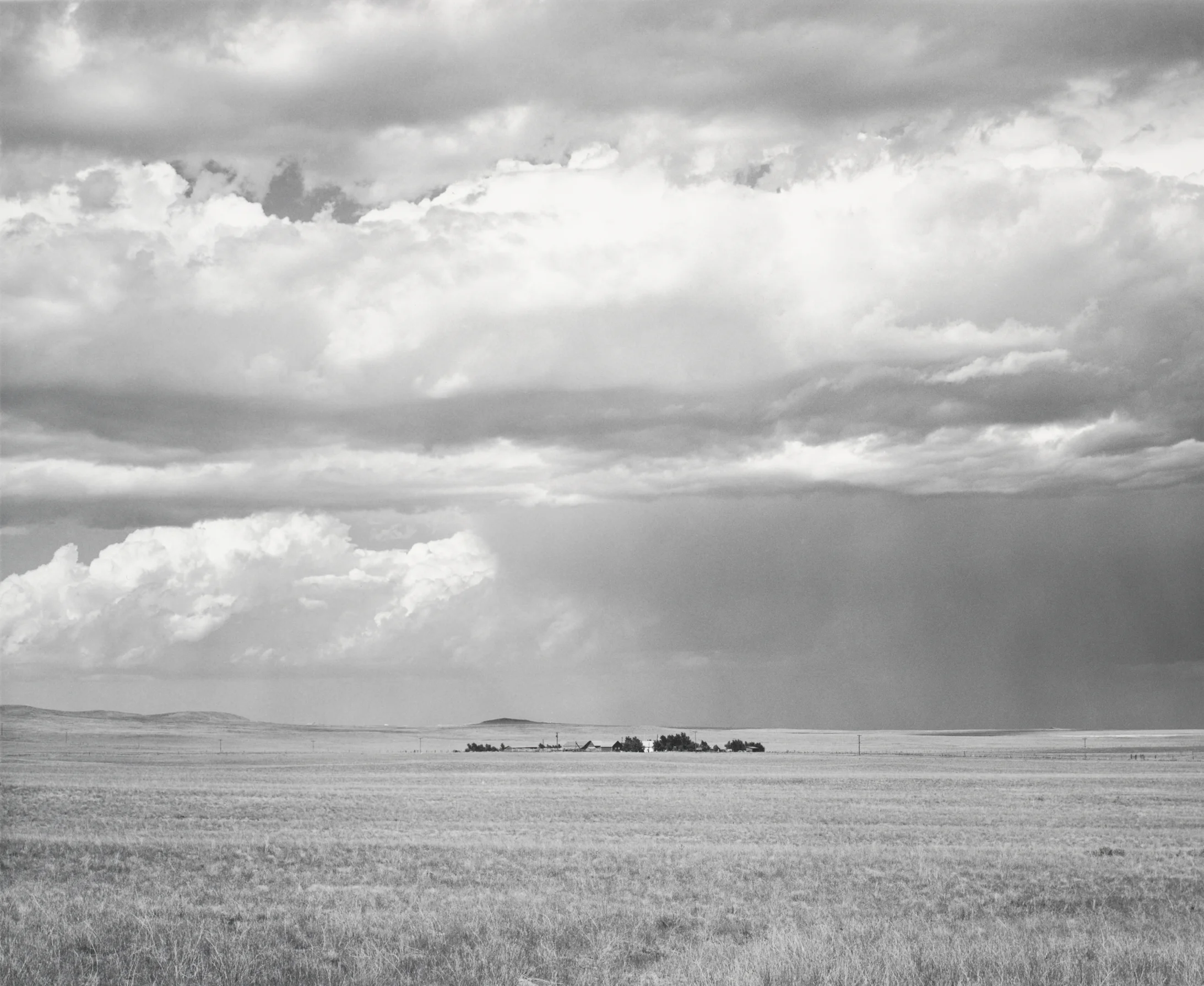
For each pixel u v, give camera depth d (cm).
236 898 2723
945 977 1493
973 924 2333
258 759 18450
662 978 1627
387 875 3362
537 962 1733
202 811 6338
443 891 2947
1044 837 5250
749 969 1545
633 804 7538
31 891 2698
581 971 1681
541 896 2822
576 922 2141
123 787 9069
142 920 2028
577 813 6625
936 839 5100
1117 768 14375
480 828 5431
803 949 1620
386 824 5597
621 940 1989
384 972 1598
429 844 4425
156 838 4503
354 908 2467
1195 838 5262
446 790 9269
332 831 5091
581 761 18188
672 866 3681
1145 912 2802
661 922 2344
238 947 1747
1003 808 7350
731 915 2498
